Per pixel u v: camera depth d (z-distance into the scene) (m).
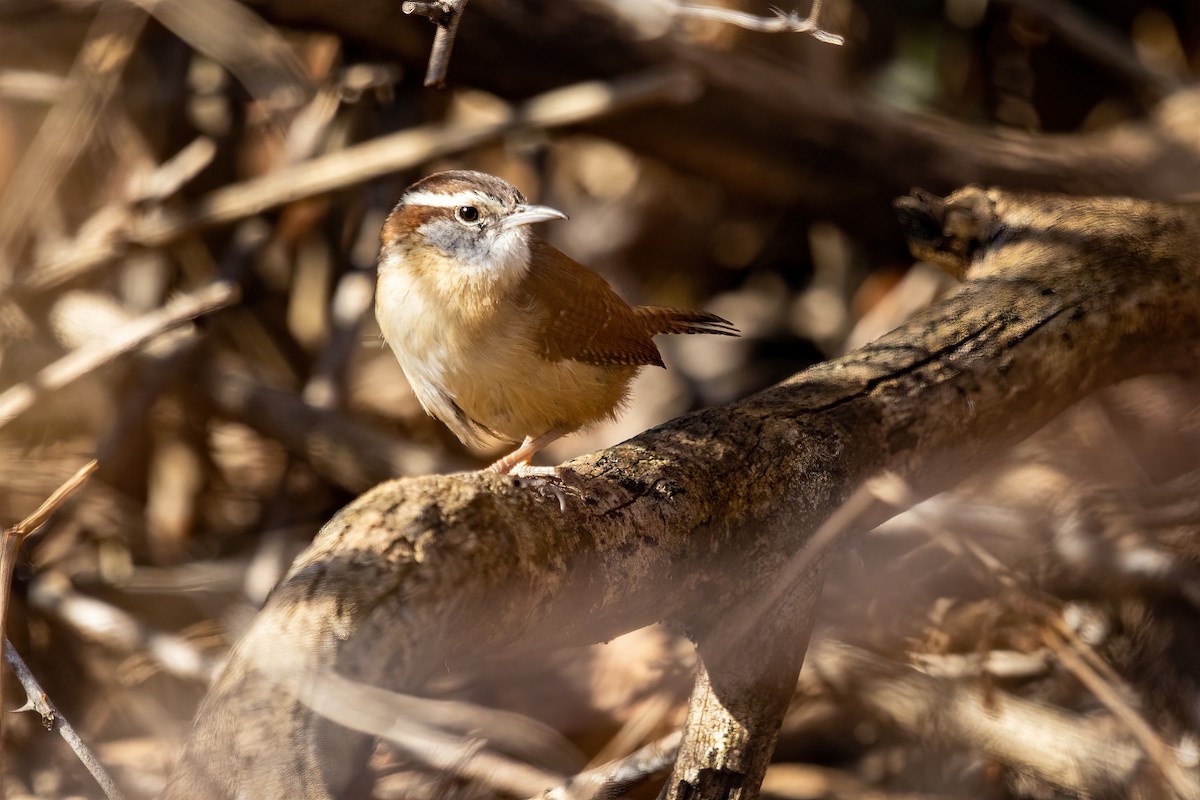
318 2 12.54
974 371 7.58
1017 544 9.63
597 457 6.48
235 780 4.68
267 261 14.20
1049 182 13.66
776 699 6.71
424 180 8.89
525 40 13.04
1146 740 8.10
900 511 7.46
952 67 15.95
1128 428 10.94
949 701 9.05
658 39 13.09
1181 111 14.26
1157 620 9.16
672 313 9.64
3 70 13.66
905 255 14.63
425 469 12.44
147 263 13.55
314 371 13.86
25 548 11.30
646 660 9.62
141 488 12.84
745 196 14.28
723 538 6.56
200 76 14.15
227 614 11.28
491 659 6.17
